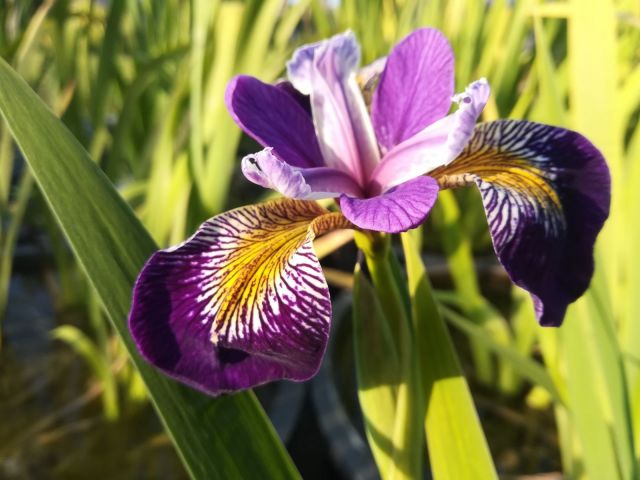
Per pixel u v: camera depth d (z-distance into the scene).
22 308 0.30
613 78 0.14
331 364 0.25
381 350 0.11
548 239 0.09
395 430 0.11
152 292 0.09
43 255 0.34
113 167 0.24
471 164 0.10
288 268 0.09
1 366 0.26
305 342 0.09
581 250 0.09
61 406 0.23
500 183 0.10
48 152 0.10
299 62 0.12
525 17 0.26
